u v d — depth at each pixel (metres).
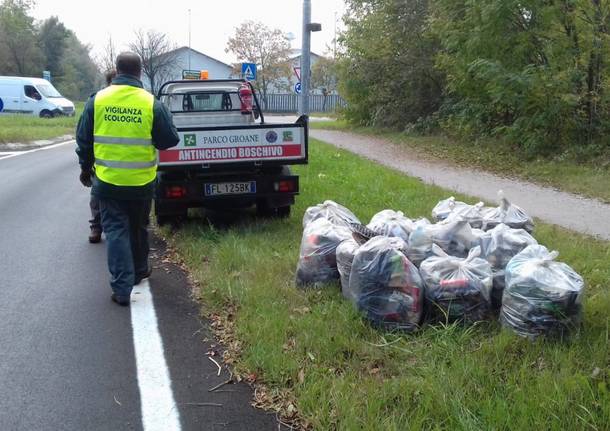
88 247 7.66
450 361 4.09
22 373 4.24
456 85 18.05
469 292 4.61
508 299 4.46
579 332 4.33
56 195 11.50
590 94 14.29
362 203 9.69
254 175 8.02
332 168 14.09
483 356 4.09
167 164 7.71
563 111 14.29
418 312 4.63
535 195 11.04
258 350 4.28
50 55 71.19
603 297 5.07
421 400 3.56
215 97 10.45
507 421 3.30
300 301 5.30
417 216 8.63
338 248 5.30
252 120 10.46
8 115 35.44
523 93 14.38
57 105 37.78
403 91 25.38
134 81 5.55
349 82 26.39
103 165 5.38
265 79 59.25
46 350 4.61
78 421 3.65
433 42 23.25
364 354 4.25
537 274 4.36
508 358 4.06
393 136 23.47
